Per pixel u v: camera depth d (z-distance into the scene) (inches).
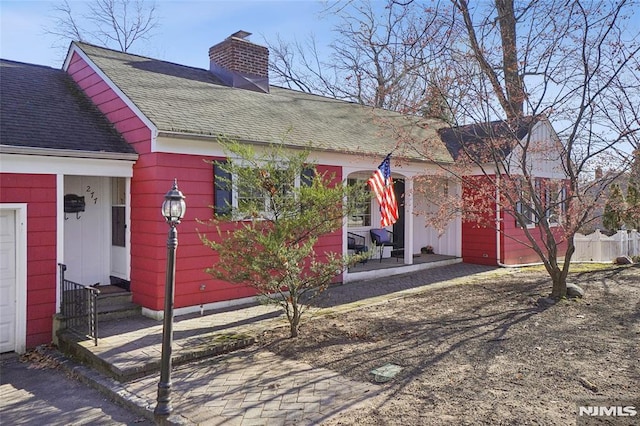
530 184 331.9
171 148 311.1
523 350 224.8
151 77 391.5
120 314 312.5
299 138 386.9
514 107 344.8
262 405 177.2
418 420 154.9
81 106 360.5
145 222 316.5
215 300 336.8
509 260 539.2
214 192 332.8
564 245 611.8
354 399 177.3
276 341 259.1
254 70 498.0
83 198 354.6
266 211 262.4
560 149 360.8
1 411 197.2
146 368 220.4
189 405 180.9
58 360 258.4
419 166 492.1
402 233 573.0
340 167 425.4
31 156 279.0
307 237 271.1
